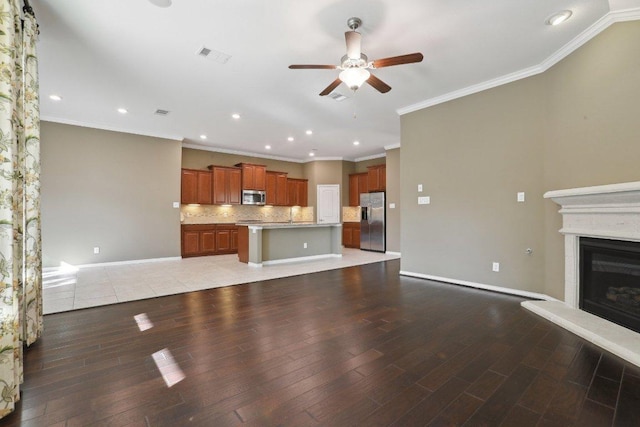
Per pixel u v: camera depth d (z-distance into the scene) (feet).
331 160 29.66
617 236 8.04
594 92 9.04
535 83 11.33
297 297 11.85
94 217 18.61
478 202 13.00
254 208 28.25
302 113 16.52
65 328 8.65
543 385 5.71
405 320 9.26
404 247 15.94
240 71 11.56
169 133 20.72
